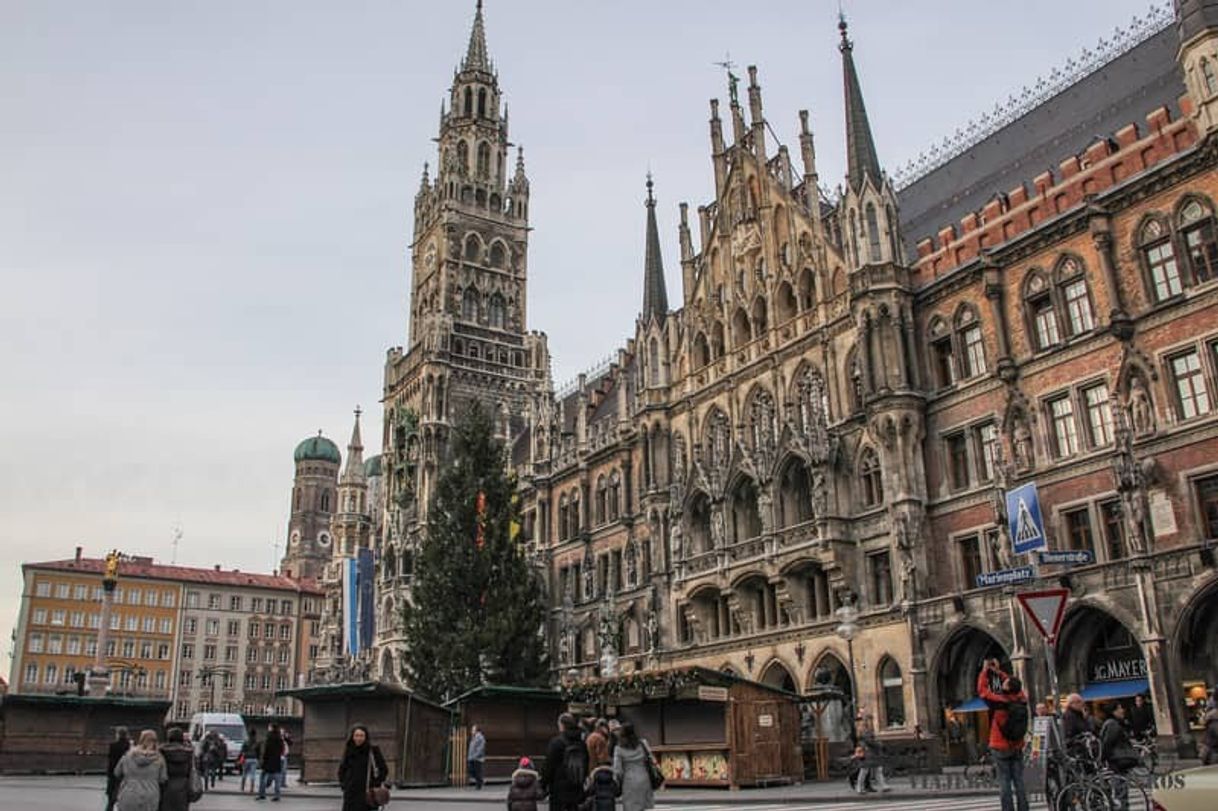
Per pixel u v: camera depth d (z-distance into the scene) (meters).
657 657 59.28
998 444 43.59
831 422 50.97
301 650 154.62
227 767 59.19
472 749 39.72
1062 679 38.34
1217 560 33.62
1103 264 40.34
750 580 53.09
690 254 64.38
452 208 105.00
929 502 45.75
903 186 60.44
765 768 37.22
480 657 59.56
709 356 61.09
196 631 146.88
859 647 46.44
